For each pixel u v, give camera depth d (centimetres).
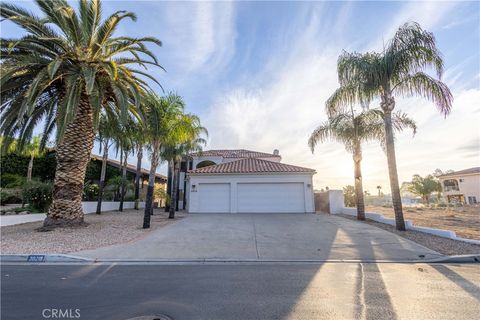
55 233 1066
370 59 1239
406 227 1229
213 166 2342
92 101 1127
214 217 1720
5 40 1047
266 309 418
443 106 1151
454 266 693
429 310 415
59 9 1001
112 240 972
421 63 1152
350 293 490
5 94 1152
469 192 4159
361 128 1609
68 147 1199
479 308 423
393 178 1219
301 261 742
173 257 771
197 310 414
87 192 2320
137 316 393
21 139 1329
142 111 1338
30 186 1614
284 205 2055
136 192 2614
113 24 1138
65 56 1131
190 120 1459
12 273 621
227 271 645
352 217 1694
